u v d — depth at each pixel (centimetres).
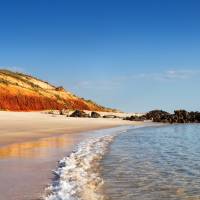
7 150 2150
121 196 1159
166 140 3409
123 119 8512
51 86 16138
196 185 1340
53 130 4162
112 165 1788
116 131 4619
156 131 4884
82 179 1402
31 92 13675
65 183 1288
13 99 12506
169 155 2233
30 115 7256
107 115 9256
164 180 1425
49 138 3100
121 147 2684
